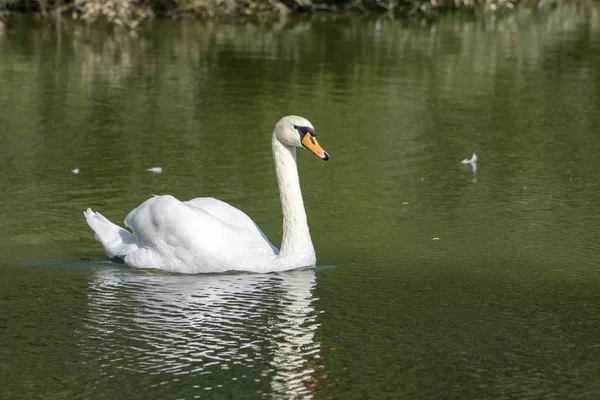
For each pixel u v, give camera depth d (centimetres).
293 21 3428
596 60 2705
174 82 2339
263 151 1748
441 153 1761
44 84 2275
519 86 2362
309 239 1170
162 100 2148
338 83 2369
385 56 2741
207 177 1577
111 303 1054
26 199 1443
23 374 885
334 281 1128
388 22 3453
